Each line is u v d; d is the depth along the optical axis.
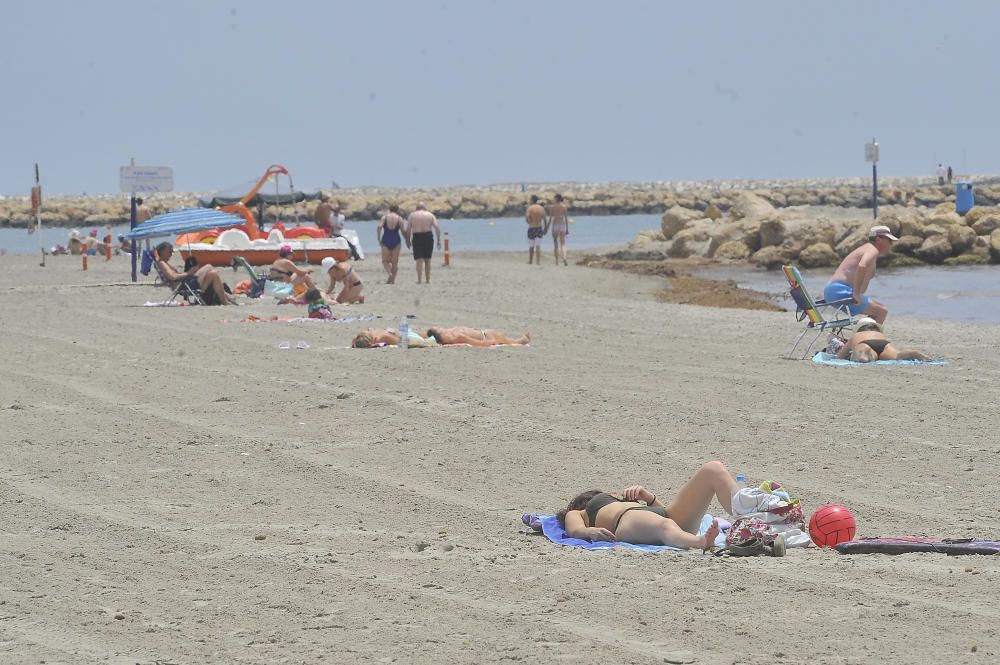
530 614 15.88
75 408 32.41
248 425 30.11
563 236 102.69
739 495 19.17
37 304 64.19
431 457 26.56
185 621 15.80
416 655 14.40
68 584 17.50
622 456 26.36
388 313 57.78
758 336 48.69
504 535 20.53
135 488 24.02
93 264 103.31
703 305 68.94
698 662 14.02
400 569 18.17
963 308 65.50
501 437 28.44
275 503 22.86
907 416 30.48
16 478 24.84
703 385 35.41
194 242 98.81
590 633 15.09
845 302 41.88
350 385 35.59
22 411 32.03
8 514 21.92
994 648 14.27
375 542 19.92
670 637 14.88
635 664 14.02
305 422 30.42
